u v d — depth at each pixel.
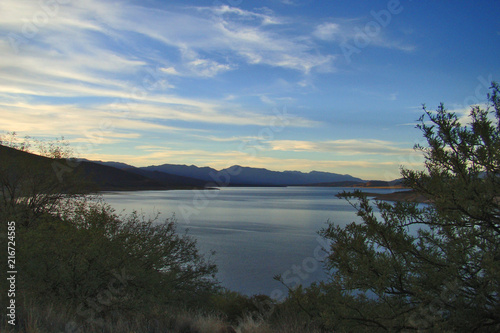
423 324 4.53
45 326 5.52
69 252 7.92
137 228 10.20
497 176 4.68
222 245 39.31
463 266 4.83
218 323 7.41
